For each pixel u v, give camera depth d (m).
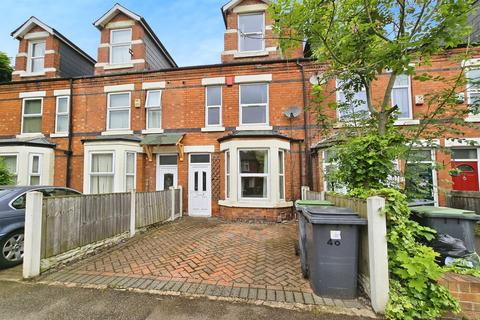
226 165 8.80
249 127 9.05
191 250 5.06
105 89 10.08
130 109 9.89
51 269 3.99
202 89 9.55
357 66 3.62
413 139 3.70
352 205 3.68
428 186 4.04
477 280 2.62
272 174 8.16
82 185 9.73
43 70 10.71
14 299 3.09
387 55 3.22
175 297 3.15
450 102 3.67
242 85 9.41
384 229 2.81
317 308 2.87
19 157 9.02
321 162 8.27
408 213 3.02
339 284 3.08
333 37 3.64
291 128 8.95
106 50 10.51
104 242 5.17
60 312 2.80
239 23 9.96
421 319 2.60
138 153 9.48
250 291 3.30
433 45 3.12
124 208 5.88
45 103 10.34
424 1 3.03
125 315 2.74
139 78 9.95
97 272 3.95
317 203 4.43
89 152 9.11
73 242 4.43
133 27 10.45
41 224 3.87
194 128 9.44
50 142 9.91
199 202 9.25
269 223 7.89
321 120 5.04
